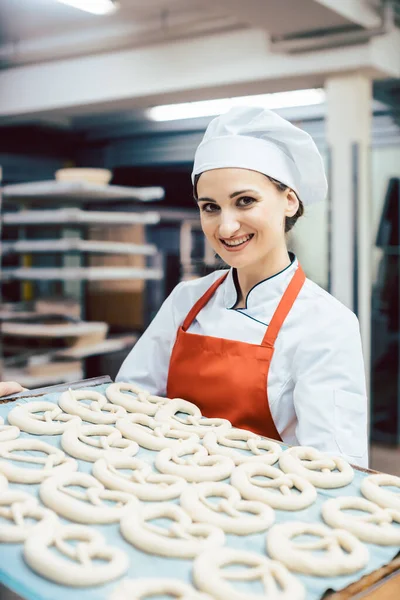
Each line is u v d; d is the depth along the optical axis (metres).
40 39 5.13
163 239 5.96
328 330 1.49
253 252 1.48
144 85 4.92
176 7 4.23
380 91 4.86
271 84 4.52
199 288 1.78
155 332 1.82
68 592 0.78
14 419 1.33
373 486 1.08
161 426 1.35
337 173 4.25
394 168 4.76
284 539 0.89
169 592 0.78
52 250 4.20
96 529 0.94
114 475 1.10
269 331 1.52
